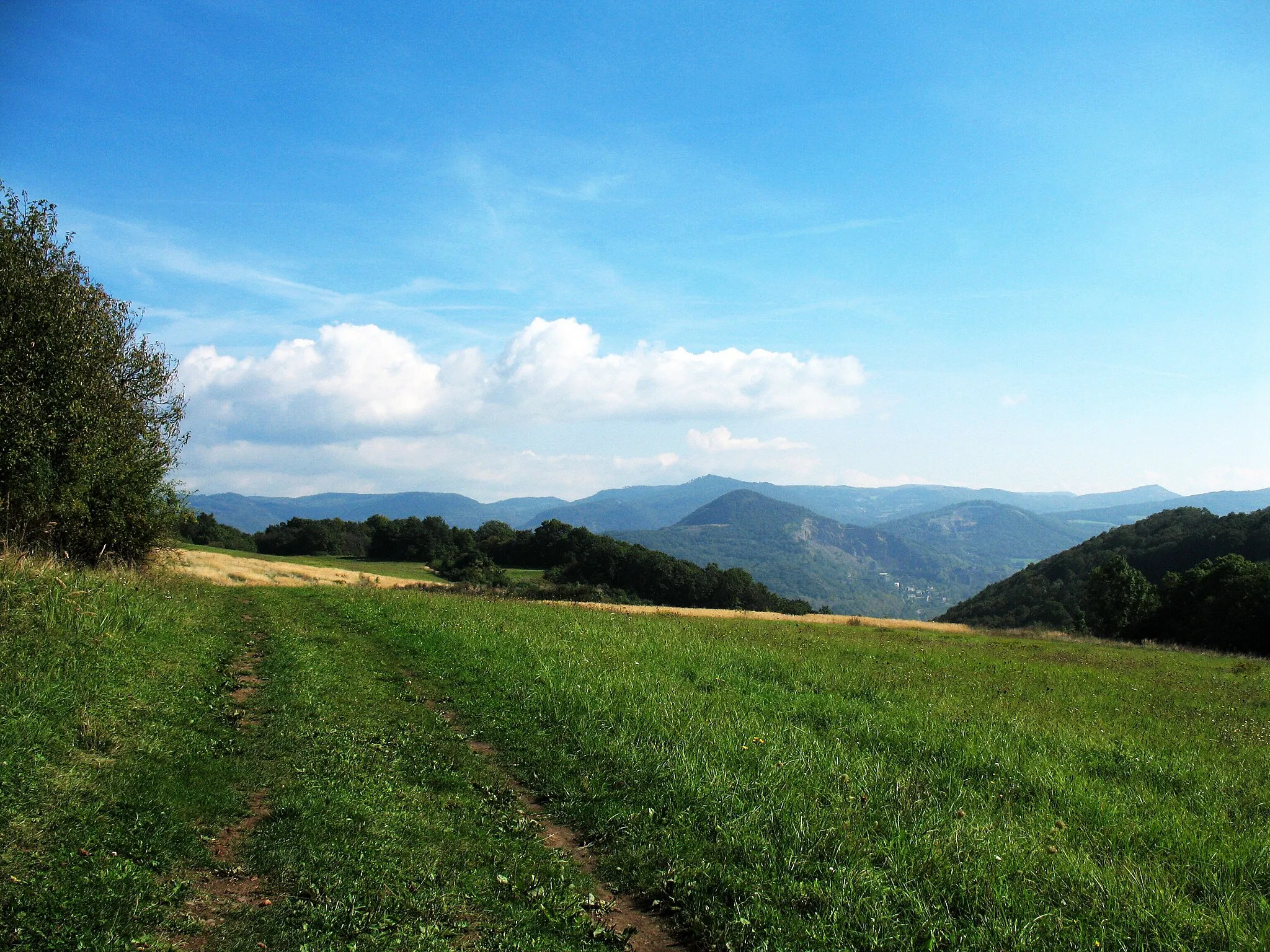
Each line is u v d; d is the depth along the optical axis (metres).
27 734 7.88
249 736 9.90
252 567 51.44
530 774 9.11
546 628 21.22
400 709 11.84
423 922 5.48
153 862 6.12
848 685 15.27
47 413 20.22
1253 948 5.13
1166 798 9.05
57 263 22.20
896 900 5.81
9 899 5.14
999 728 11.98
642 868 6.63
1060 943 5.23
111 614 13.49
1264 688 22.39
